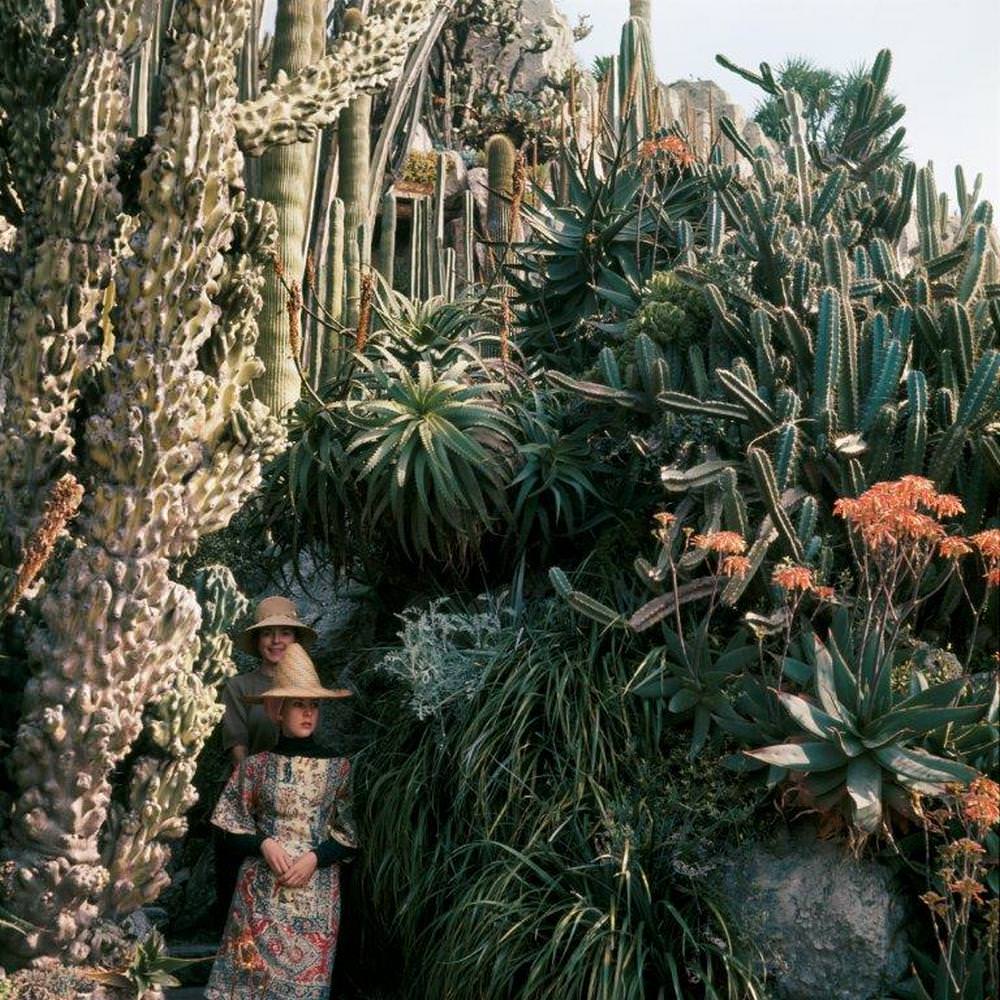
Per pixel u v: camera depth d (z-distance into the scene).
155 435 3.48
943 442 4.22
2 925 3.38
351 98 4.11
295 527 5.04
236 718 4.70
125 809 3.63
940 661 4.14
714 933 3.76
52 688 3.40
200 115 3.54
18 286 3.72
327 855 4.07
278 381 6.61
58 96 3.62
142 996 3.54
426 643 4.58
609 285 5.92
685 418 4.66
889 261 5.25
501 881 3.93
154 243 3.49
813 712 3.69
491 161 9.18
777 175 6.05
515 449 4.96
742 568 3.90
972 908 3.68
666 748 4.22
